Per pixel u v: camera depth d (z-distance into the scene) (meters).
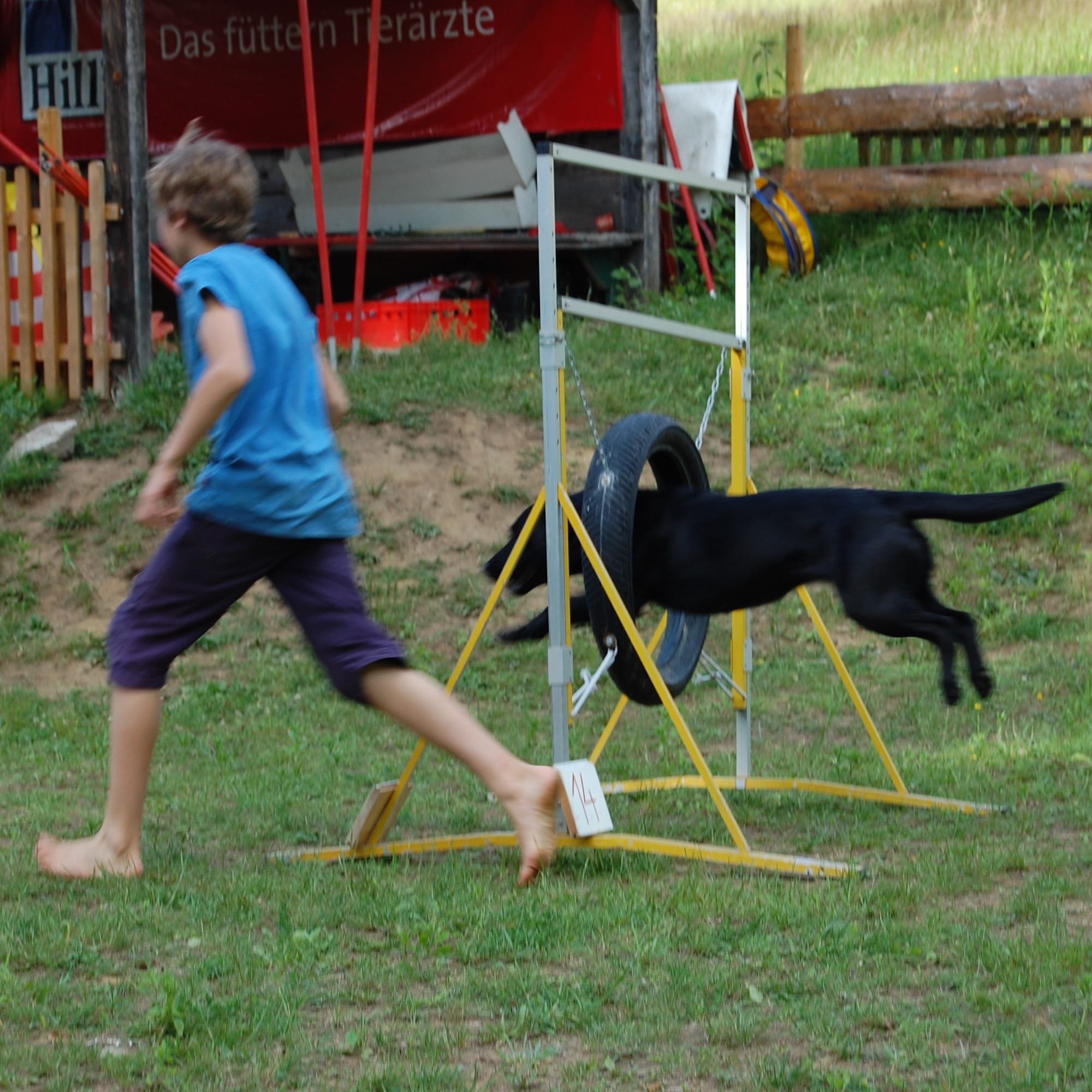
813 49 33.75
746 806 8.73
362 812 7.62
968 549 14.52
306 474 6.67
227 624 13.46
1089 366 17.56
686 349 18.31
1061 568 14.19
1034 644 12.89
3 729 11.20
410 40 21.33
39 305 17.72
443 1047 4.98
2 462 15.29
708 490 9.16
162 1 22.27
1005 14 33.09
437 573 14.22
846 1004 5.37
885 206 22.14
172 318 21.55
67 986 5.56
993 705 11.23
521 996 5.43
